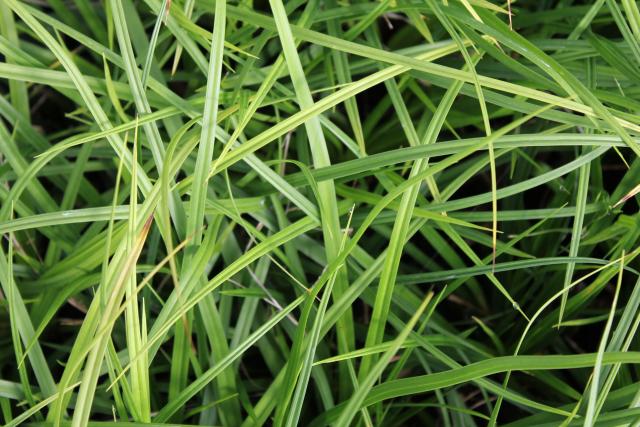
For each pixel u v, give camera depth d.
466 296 1.12
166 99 1.01
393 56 0.96
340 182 1.04
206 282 0.98
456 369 0.94
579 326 1.12
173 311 0.94
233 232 1.09
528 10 1.16
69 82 1.01
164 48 1.15
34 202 1.07
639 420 0.91
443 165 0.92
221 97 1.02
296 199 0.97
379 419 1.00
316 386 1.04
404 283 1.01
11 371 1.08
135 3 1.17
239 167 1.06
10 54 1.02
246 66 1.03
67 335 1.11
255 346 1.10
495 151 1.00
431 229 1.04
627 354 0.91
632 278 1.10
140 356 0.93
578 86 0.95
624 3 0.99
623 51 1.06
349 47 0.97
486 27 0.99
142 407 0.94
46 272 1.03
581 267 1.03
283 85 1.09
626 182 1.03
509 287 1.10
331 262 0.97
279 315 0.95
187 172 1.04
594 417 0.92
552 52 1.10
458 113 1.11
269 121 1.13
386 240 1.10
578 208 0.99
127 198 1.06
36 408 0.92
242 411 1.06
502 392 0.95
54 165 1.08
